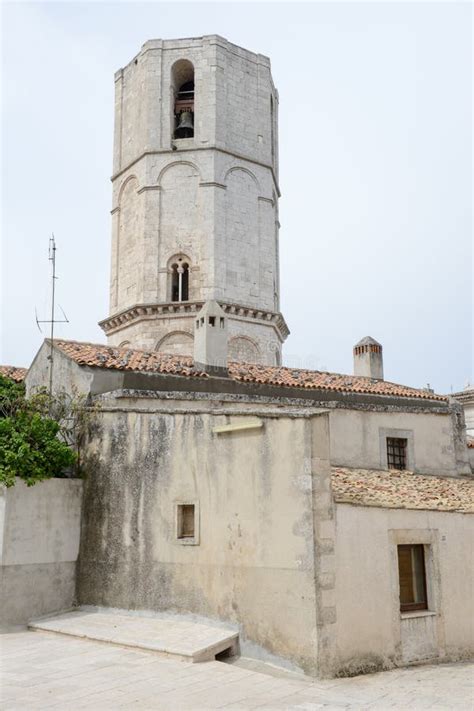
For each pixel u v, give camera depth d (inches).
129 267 1454.2
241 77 1528.1
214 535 549.6
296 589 491.2
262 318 1400.1
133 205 1476.4
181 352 1332.4
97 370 735.7
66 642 526.0
